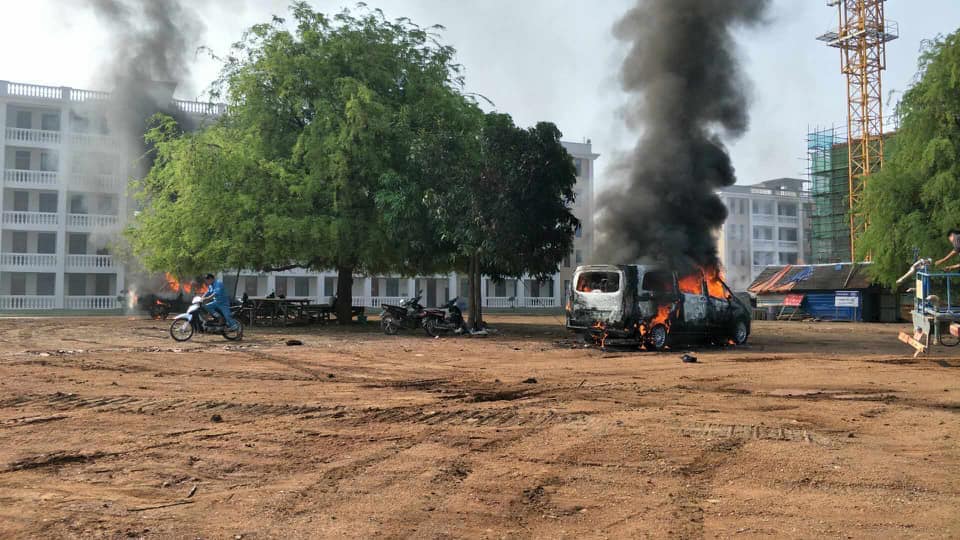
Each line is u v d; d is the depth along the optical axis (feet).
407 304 69.36
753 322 120.78
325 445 19.94
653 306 52.60
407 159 71.67
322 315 86.33
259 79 76.74
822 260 212.64
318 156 72.79
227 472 17.03
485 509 14.32
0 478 16.34
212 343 54.54
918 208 88.33
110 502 14.56
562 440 20.75
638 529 13.12
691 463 18.12
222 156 72.59
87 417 23.76
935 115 84.23
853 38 200.85
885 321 120.78
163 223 75.10
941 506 14.56
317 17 77.82
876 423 23.61
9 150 147.33
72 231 149.07
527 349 52.44
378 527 13.14
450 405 26.71
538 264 67.92
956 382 33.71
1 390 29.25
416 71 80.53
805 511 14.21
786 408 26.50
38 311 135.33
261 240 74.08
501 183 64.18
